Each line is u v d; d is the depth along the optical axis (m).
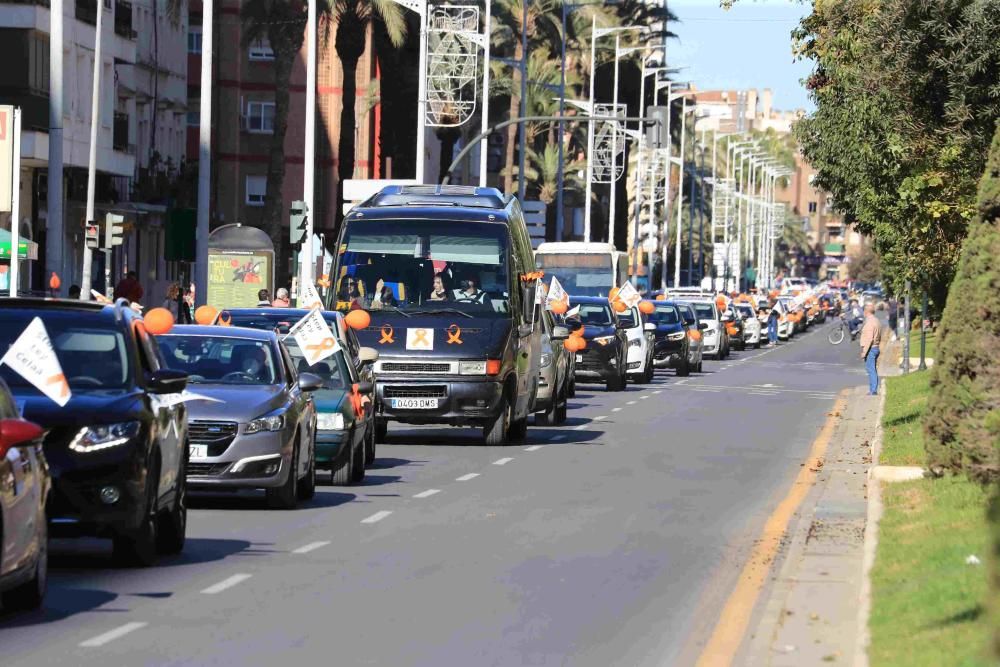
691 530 28.81
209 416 29.86
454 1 133.62
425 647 18.17
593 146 150.75
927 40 35.28
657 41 180.25
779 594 21.91
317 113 151.25
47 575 22.80
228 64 149.00
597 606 21.06
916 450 39.91
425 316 45.62
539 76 149.25
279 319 39.09
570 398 69.06
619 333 75.19
